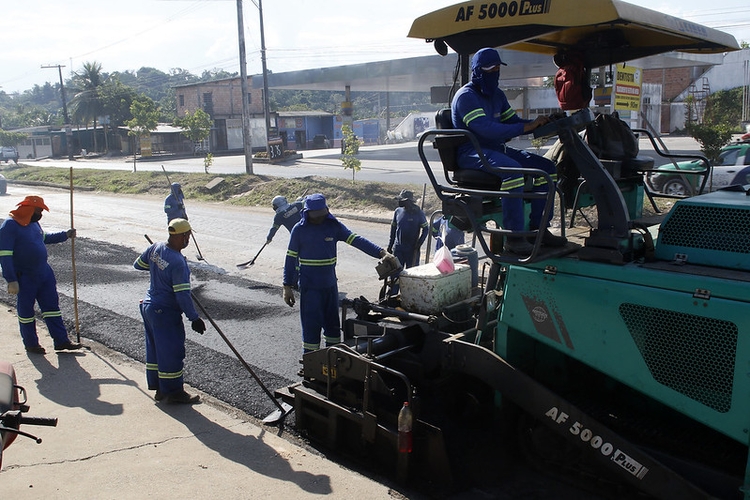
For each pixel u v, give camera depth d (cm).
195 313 524
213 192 2373
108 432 492
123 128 5831
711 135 1448
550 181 342
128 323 771
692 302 317
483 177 392
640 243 379
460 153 411
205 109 6147
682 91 4184
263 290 941
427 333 459
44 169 3953
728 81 4047
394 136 6294
